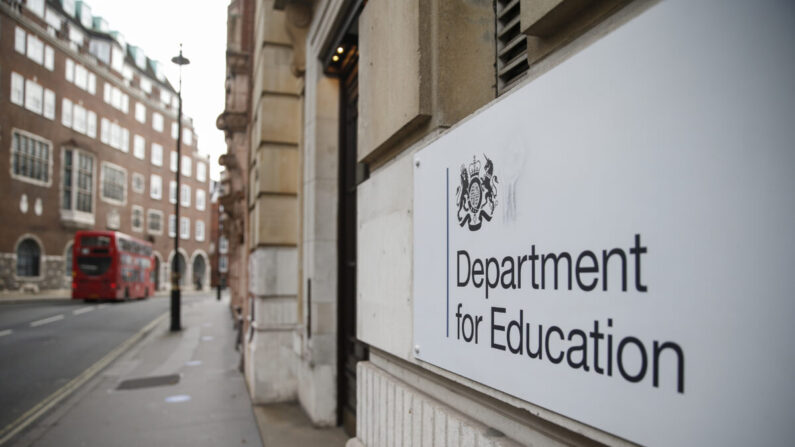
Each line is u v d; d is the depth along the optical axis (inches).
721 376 32.0
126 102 1969.7
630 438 38.4
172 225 2292.1
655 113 37.4
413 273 80.8
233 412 231.9
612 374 40.3
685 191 34.9
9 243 1389.0
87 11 1988.2
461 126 66.2
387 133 91.3
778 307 29.2
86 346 493.0
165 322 717.3
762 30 30.4
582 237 44.0
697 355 33.5
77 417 229.1
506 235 55.4
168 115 2272.4
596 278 42.3
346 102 205.8
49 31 1560.0
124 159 1950.1
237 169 583.8
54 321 741.3
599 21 48.2
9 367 382.9
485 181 59.9
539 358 49.2
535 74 56.7
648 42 38.3
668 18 36.8
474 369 61.4
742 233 31.2
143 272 1359.5
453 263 67.3
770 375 29.4
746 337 30.8
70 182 1643.7
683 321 34.6
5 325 685.3
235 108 529.0
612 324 40.5
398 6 87.3
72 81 1659.7
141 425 214.5
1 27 1374.3
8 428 220.2
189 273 2405.3
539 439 52.9
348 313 198.2
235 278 749.3
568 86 46.5
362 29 110.3
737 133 31.7
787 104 29.0
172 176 2298.2
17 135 1430.9
